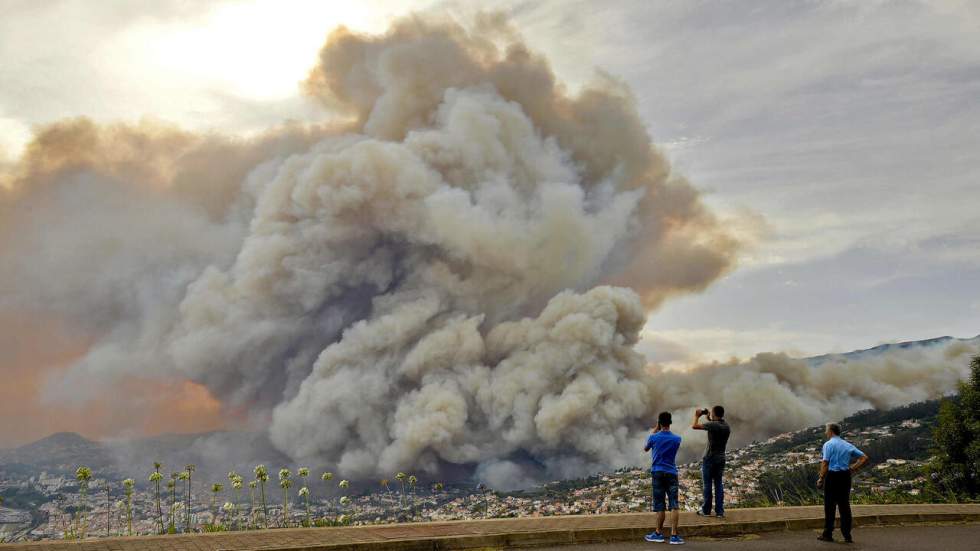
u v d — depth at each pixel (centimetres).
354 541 1362
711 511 1841
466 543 1417
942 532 1703
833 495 1546
